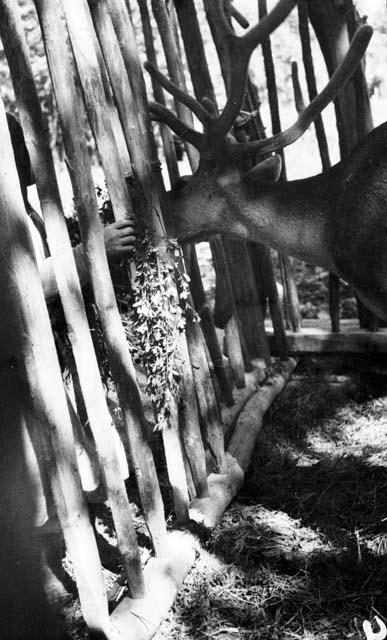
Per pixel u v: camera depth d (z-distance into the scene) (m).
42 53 7.45
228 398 3.75
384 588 2.78
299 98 4.20
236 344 3.87
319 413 4.13
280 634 2.63
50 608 2.49
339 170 2.97
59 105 2.38
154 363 2.81
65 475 2.33
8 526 2.37
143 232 2.74
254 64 7.77
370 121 4.12
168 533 3.01
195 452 3.13
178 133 3.12
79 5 2.49
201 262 6.10
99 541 3.14
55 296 2.55
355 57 2.96
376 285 2.95
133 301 2.83
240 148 3.07
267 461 3.75
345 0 4.00
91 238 2.47
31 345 2.25
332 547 3.04
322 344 4.46
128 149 2.78
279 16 2.93
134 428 2.70
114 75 2.70
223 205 3.09
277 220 3.04
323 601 2.77
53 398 2.29
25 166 2.71
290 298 4.51
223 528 3.22
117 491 2.54
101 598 2.45
